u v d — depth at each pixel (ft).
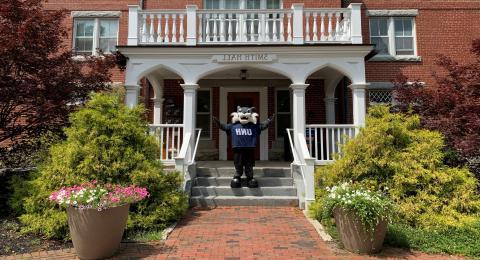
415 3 44.65
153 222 21.98
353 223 17.66
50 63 26.76
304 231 21.62
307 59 32.94
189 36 33.58
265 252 17.81
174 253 17.70
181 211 24.18
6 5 24.34
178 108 44.42
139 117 23.95
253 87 44.80
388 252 17.94
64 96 26.66
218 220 24.40
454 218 20.39
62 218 19.38
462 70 28.40
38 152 28.07
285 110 45.21
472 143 22.67
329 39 34.32
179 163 28.81
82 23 44.57
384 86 42.60
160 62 33.17
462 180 21.68
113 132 22.17
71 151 20.95
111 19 44.57
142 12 34.30
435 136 22.99
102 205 16.61
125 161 21.81
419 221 20.39
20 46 23.99
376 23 44.80
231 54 32.96
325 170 24.79
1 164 31.19
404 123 23.58
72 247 18.81
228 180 31.50
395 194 21.30
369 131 22.98
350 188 19.22
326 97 43.29
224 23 34.65
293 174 31.30
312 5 43.60
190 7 33.81
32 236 20.24
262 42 33.94
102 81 29.45
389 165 21.90
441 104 27.91
